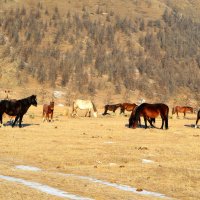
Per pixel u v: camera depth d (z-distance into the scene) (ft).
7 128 126.93
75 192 50.90
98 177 60.54
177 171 64.85
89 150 86.12
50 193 50.08
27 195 48.49
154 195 50.75
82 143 96.94
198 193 52.16
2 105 131.03
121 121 174.19
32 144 94.38
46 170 66.08
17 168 67.77
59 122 159.12
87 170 65.77
